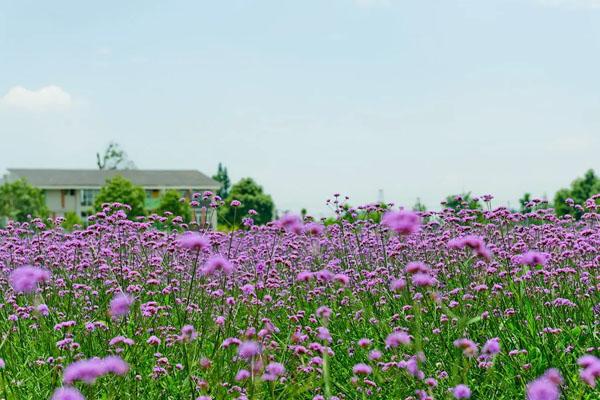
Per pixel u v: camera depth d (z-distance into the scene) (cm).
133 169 8725
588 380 343
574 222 891
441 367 471
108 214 800
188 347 495
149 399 454
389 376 461
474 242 381
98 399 426
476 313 554
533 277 596
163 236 841
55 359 456
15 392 427
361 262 792
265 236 960
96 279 725
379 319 574
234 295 664
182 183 8225
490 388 442
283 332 604
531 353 484
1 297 719
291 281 772
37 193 6266
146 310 525
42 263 779
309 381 435
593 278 617
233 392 415
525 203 858
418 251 794
